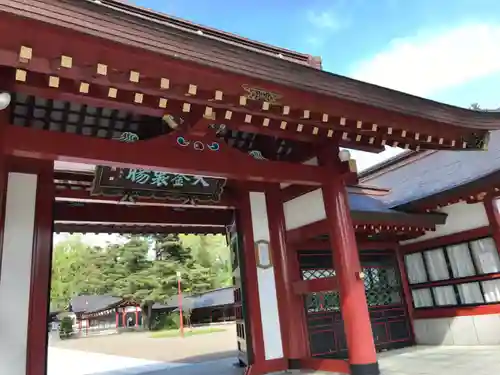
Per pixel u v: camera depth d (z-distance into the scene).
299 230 8.69
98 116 6.90
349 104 6.09
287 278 8.84
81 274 41.44
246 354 8.23
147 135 7.46
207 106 5.44
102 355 17.08
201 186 7.90
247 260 8.64
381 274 11.20
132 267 36.75
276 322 8.52
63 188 7.69
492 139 9.98
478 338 9.74
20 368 5.95
